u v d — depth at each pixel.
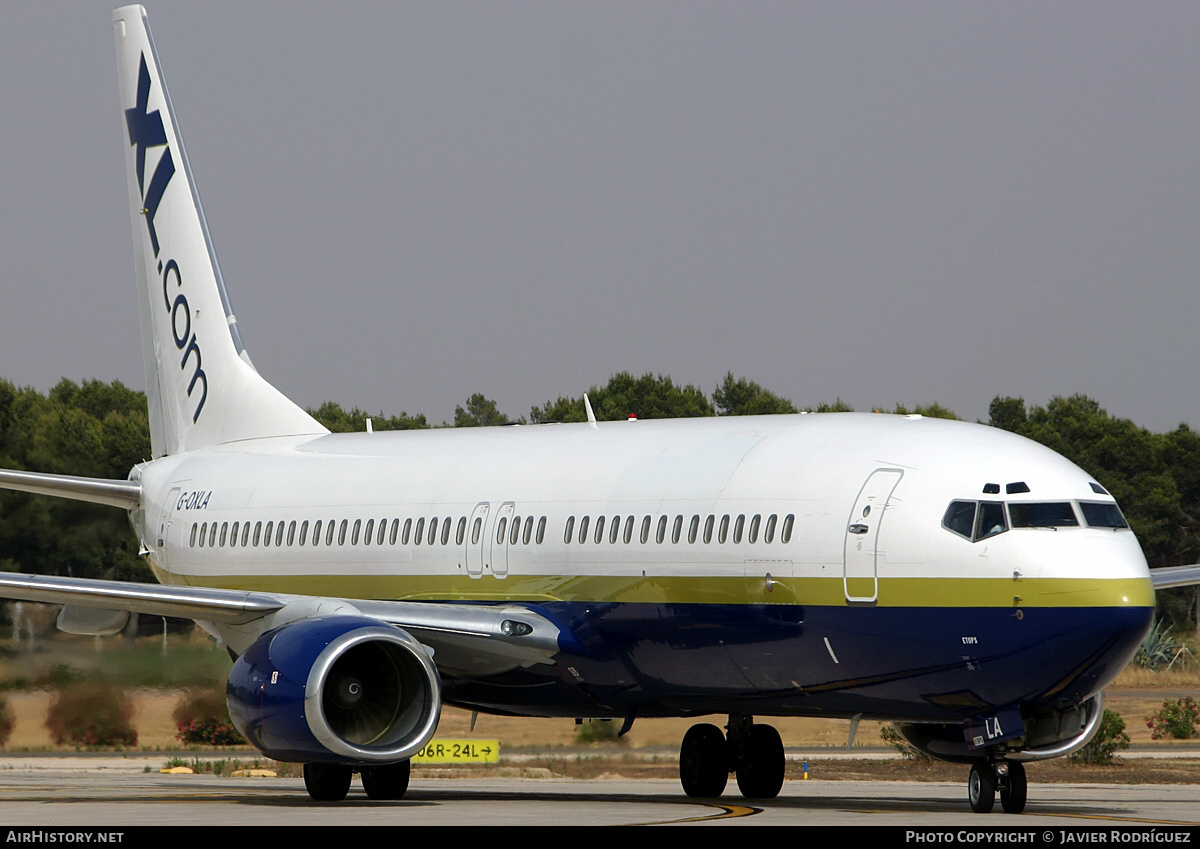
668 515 77.81
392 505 93.12
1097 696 72.00
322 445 103.94
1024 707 68.50
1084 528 67.12
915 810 75.31
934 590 67.88
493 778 113.44
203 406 114.81
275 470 104.00
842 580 70.50
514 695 84.69
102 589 78.56
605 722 142.38
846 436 75.25
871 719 75.06
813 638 71.75
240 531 103.06
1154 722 161.00
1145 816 71.19
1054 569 65.56
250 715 74.19
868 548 69.88
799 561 72.00
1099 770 121.50
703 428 82.44
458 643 79.81
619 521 79.94
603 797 87.94
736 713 80.94
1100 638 64.88
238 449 110.38
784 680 74.44
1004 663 66.56
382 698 77.31
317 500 98.44
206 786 99.00
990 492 68.25
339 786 80.44
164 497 111.44
